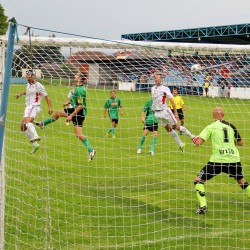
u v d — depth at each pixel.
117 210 8.46
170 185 10.40
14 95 11.74
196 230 7.56
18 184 9.84
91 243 6.90
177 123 13.42
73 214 8.13
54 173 11.16
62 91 11.79
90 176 11.11
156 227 7.63
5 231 7.21
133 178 11.03
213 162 8.57
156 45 7.29
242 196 9.66
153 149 14.30
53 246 6.75
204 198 8.44
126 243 6.92
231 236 7.34
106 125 20.58
